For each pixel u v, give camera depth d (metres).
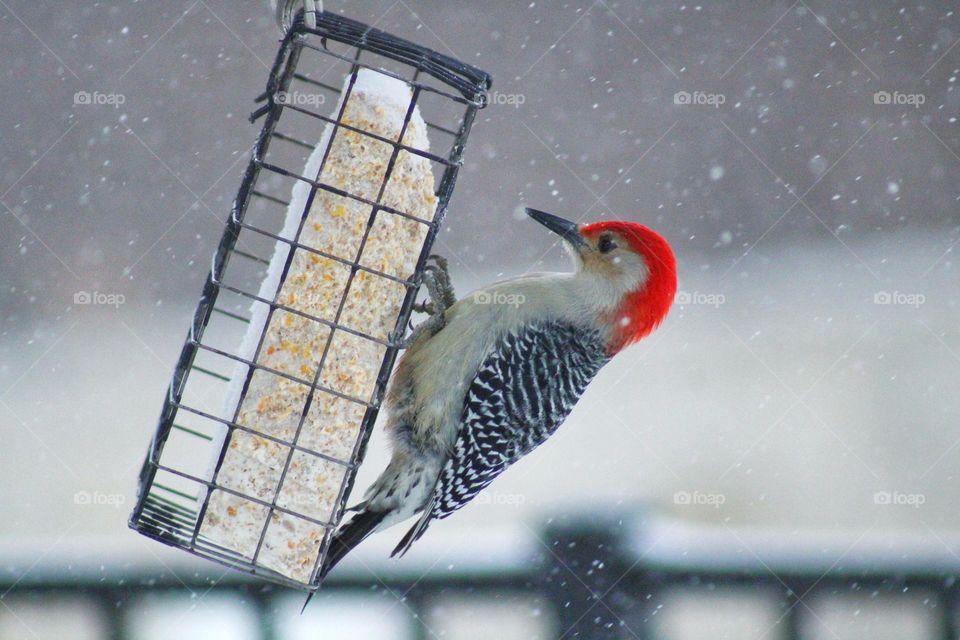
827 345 18.39
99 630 7.20
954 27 23.83
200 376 16.53
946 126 23.81
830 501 13.90
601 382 17.22
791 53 24.14
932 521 13.37
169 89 21.62
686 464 14.56
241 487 6.50
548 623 7.27
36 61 21.23
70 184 20.64
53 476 13.69
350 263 6.55
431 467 7.46
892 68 24.12
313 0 6.07
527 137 22.77
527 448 7.70
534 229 21.83
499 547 7.40
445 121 22.06
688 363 17.92
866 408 16.30
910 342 18.28
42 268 19.66
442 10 23.19
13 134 21.14
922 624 7.34
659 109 23.50
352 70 6.67
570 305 7.66
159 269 19.86
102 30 21.92
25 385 16.41
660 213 22.67
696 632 7.25
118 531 12.63
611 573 7.30
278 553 6.53
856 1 24.25
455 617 7.29
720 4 24.36
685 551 7.35
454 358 7.44
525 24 23.73
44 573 7.18
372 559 7.43
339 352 6.59
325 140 6.61
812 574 7.34
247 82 21.69
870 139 23.77
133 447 14.50
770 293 20.81
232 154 21.30
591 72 23.44
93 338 18.31
